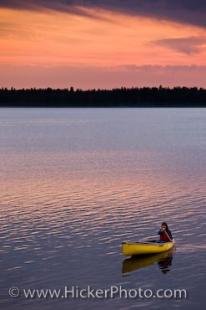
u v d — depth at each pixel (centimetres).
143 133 18838
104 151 12344
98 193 6700
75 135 17850
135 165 9600
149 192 6769
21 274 3828
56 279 3756
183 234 4781
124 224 5103
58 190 6956
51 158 10950
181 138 16262
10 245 4447
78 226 5022
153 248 4216
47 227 4981
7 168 9312
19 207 5828
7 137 17062
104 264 4044
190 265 4028
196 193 6681
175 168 9125
